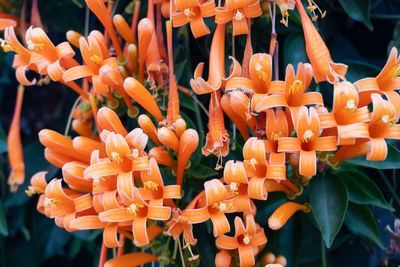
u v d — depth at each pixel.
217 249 0.60
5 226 0.69
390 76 0.54
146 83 0.61
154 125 0.59
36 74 0.78
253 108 0.54
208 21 0.62
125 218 0.54
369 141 0.54
